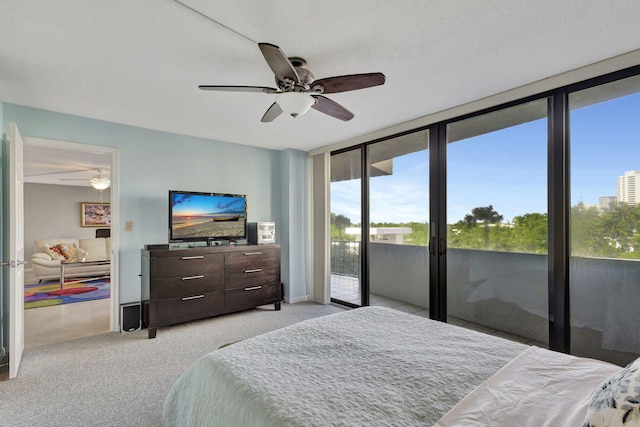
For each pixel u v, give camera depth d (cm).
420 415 99
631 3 161
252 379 121
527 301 271
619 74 220
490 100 281
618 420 73
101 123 342
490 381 117
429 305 341
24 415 192
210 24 177
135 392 219
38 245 664
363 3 161
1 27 178
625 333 223
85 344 305
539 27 182
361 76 183
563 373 122
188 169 403
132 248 360
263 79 246
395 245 380
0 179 279
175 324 361
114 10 165
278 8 164
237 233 416
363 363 134
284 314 404
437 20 176
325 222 460
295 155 483
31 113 304
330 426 93
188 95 275
